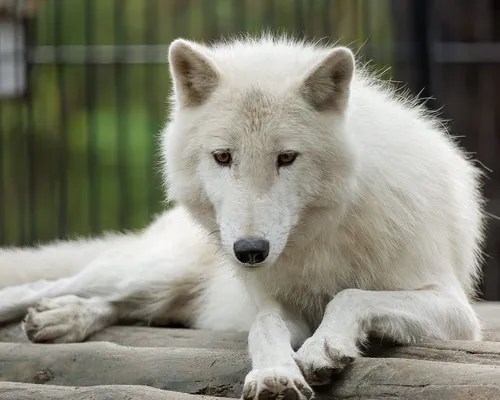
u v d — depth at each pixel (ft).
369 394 24.27
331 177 27.53
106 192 76.28
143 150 75.82
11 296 36.50
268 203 26.35
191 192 28.48
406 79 61.16
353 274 29.27
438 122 35.04
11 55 62.39
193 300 36.55
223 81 28.09
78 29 79.87
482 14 73.61
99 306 35.29
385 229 28.89
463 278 33.22
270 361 24.86
